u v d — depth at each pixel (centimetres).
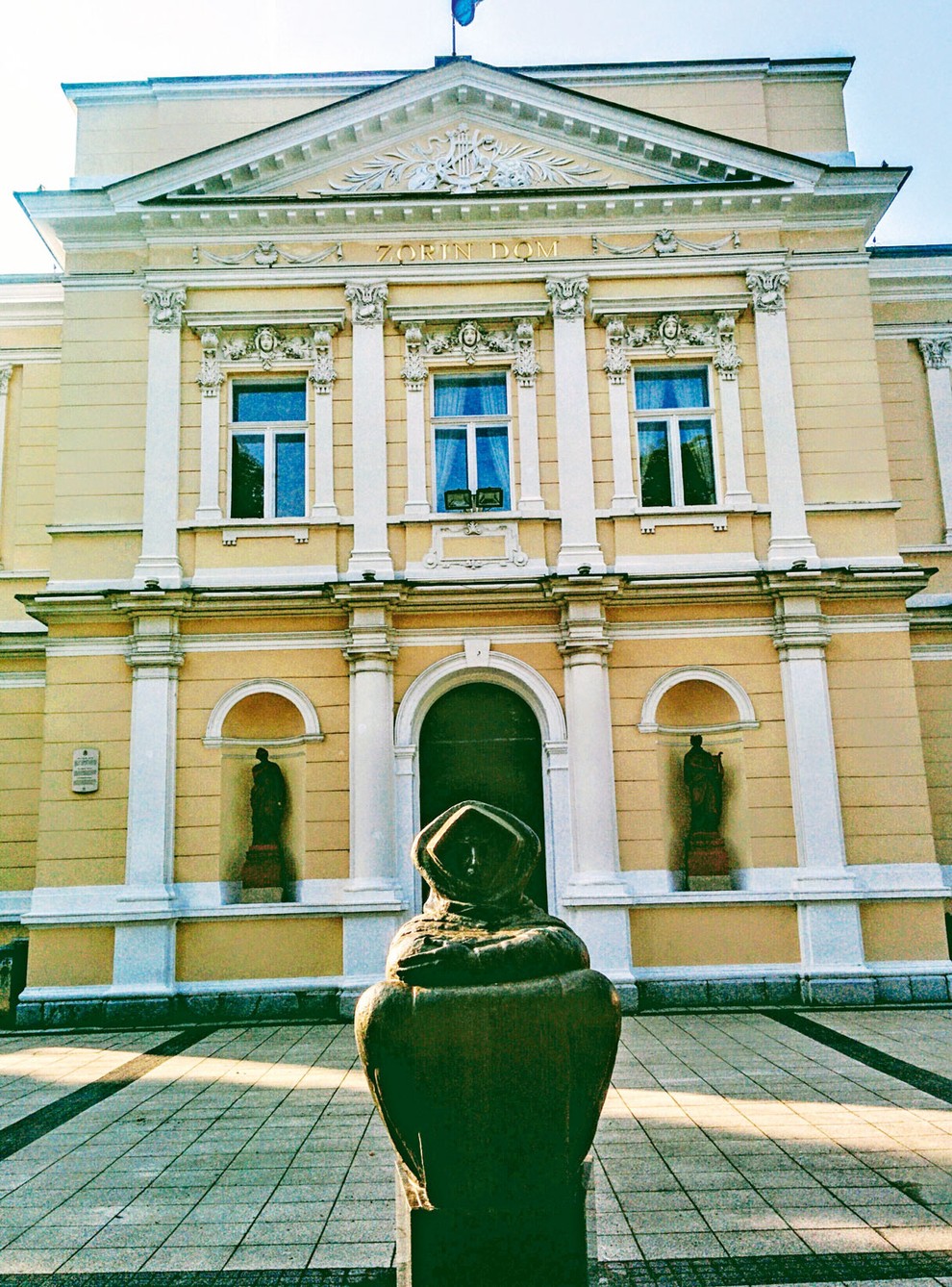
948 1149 647
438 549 1320
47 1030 1160
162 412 1349
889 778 1270
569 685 1281
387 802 1245
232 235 1388
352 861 1232
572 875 1233
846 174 1380
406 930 368
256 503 1370
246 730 1324
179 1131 739
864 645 1305
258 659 1297
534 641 1305
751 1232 527
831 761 1260
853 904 1219
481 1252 330
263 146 1390
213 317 1368
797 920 1228
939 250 1661
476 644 1298
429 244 1390
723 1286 468
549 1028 332
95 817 1255
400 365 1372
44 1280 497
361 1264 507
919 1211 548
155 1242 539
